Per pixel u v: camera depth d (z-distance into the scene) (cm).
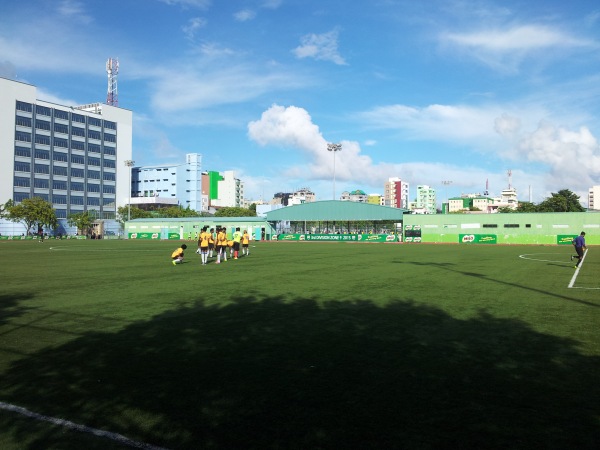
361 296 1262
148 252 3625
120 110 11450
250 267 2214
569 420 454
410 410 479
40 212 8125
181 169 13925
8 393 528
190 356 676
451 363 640
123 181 11481
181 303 1145
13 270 2048
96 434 427
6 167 9181
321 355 681
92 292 1339
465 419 457
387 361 650
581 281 1631
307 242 6838
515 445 405
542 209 9306
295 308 1073
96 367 623
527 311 1034
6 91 9219
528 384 555
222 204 18100
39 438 421
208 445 406
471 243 6331
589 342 755
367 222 7162
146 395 521
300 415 466
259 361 650
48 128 9944
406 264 2428
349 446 403
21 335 808
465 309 1059
